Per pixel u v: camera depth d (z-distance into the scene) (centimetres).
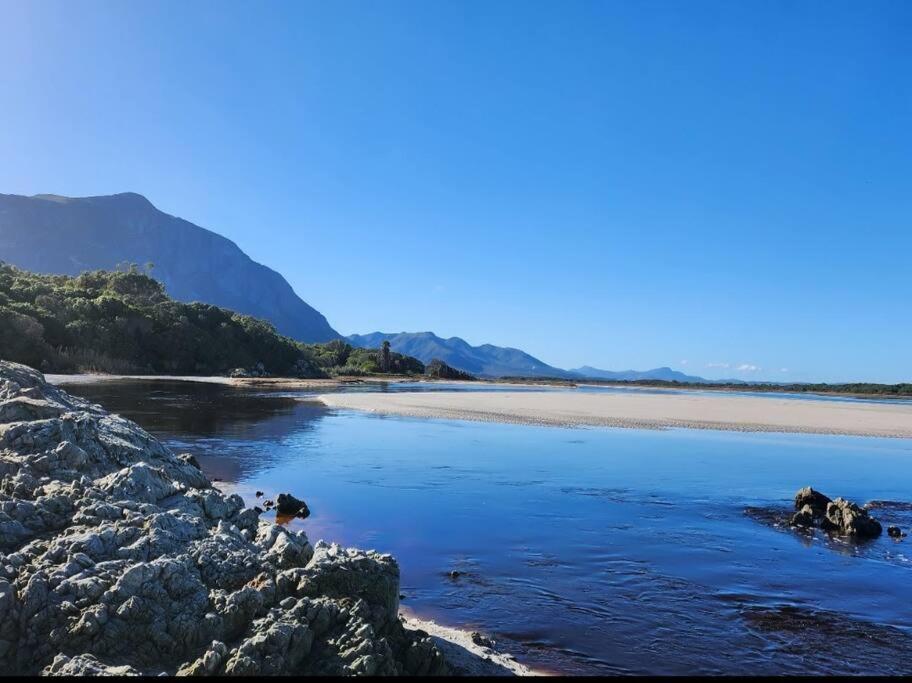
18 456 836
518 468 2098
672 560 1208
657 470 2177
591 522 1461
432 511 1504
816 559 1259
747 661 796
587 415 4169
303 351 12900
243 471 1902
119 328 8438
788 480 2109
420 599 960
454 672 693
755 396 10175
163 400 4209
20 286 8456
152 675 546
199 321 10325
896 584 1123
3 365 1091
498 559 1169
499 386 10531
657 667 768
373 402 4838
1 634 567
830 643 859
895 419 4816
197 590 647
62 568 629
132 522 738
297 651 593
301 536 808
